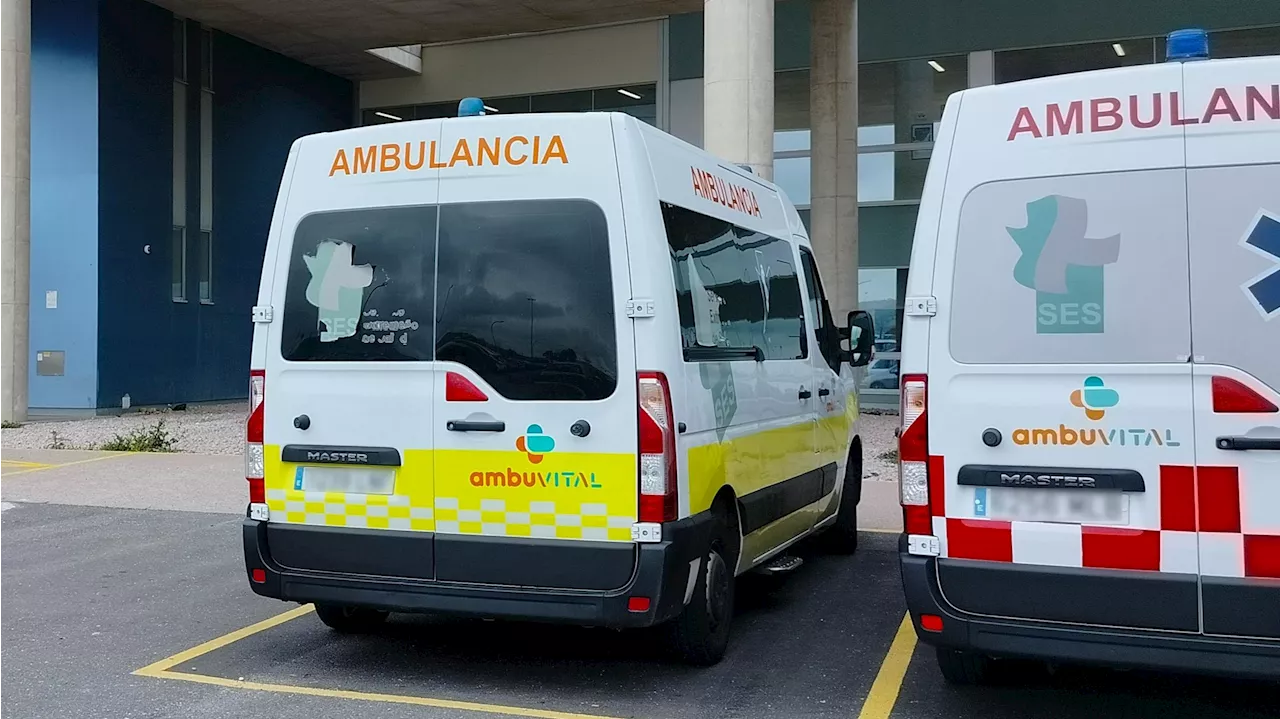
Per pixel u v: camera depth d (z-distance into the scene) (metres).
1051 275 4.01
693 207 5.30
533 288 4.80
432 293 4.94
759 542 5.90
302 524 5.07
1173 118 3.90
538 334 4.77
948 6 20.50
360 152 5.15
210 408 22.22
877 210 21.16
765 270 6.32
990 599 4.02
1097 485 3.90
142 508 9.96
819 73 18.69
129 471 12.20
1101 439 3.91
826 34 18.61
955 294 4.13
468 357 4.84
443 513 4.84
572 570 4.63
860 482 8.24
